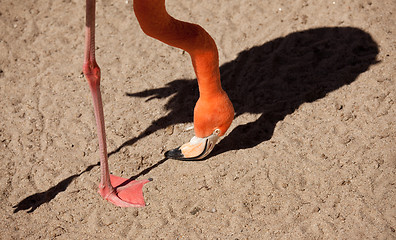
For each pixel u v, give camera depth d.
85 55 3.04
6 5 5.86
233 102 4.60
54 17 5.72
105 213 3.77
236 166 4.00
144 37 5.37
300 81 4.70
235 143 4.21
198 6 5.68
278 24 5.33
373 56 4.77
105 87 4.86
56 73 5.05
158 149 4.24
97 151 4.27
